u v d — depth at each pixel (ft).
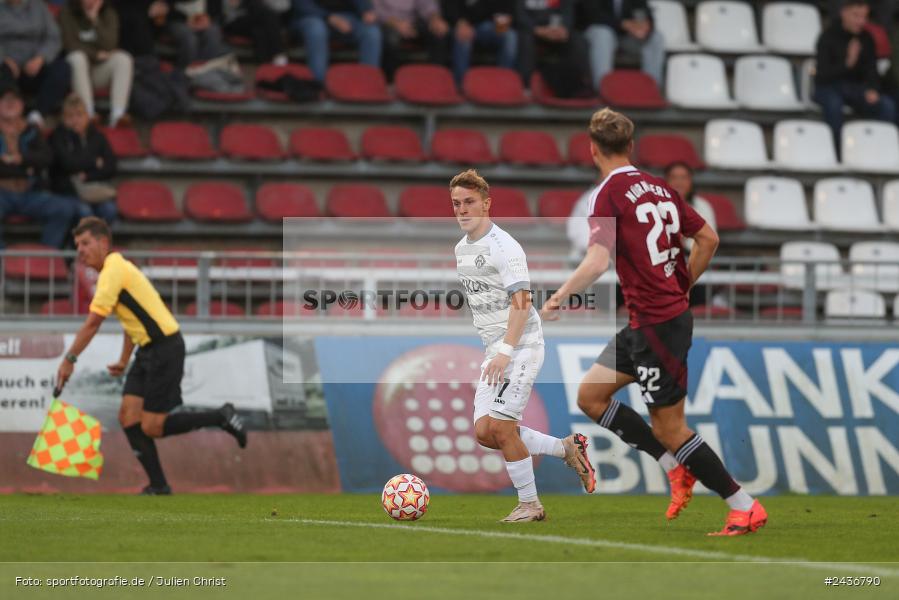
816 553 67.21
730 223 180.65
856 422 135.85
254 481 128.47
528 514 85.56
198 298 135.95
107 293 115.55
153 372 119.14
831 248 175.83
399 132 185.47
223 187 174.50
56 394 116.98
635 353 75.05
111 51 174.09
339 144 182.70
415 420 131.95
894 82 204.64
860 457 134.72
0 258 135.44
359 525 82.74
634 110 192.85
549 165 185.88
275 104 183.62
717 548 68.54
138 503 108.99
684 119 194.80
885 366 138.21
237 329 135.33
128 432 121.08
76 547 67.97
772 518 94.53
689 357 135.64
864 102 195.11
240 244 174.19
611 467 130.72
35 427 127.85
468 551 66.13
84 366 128.98
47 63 169.48
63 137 160.25
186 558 63.21
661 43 198.59
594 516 94.27
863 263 142.10
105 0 174.29
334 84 185.47
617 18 196.54
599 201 74.64
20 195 155.84
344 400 131.85
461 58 190.70
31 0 169.99
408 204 175.73
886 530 82.84
